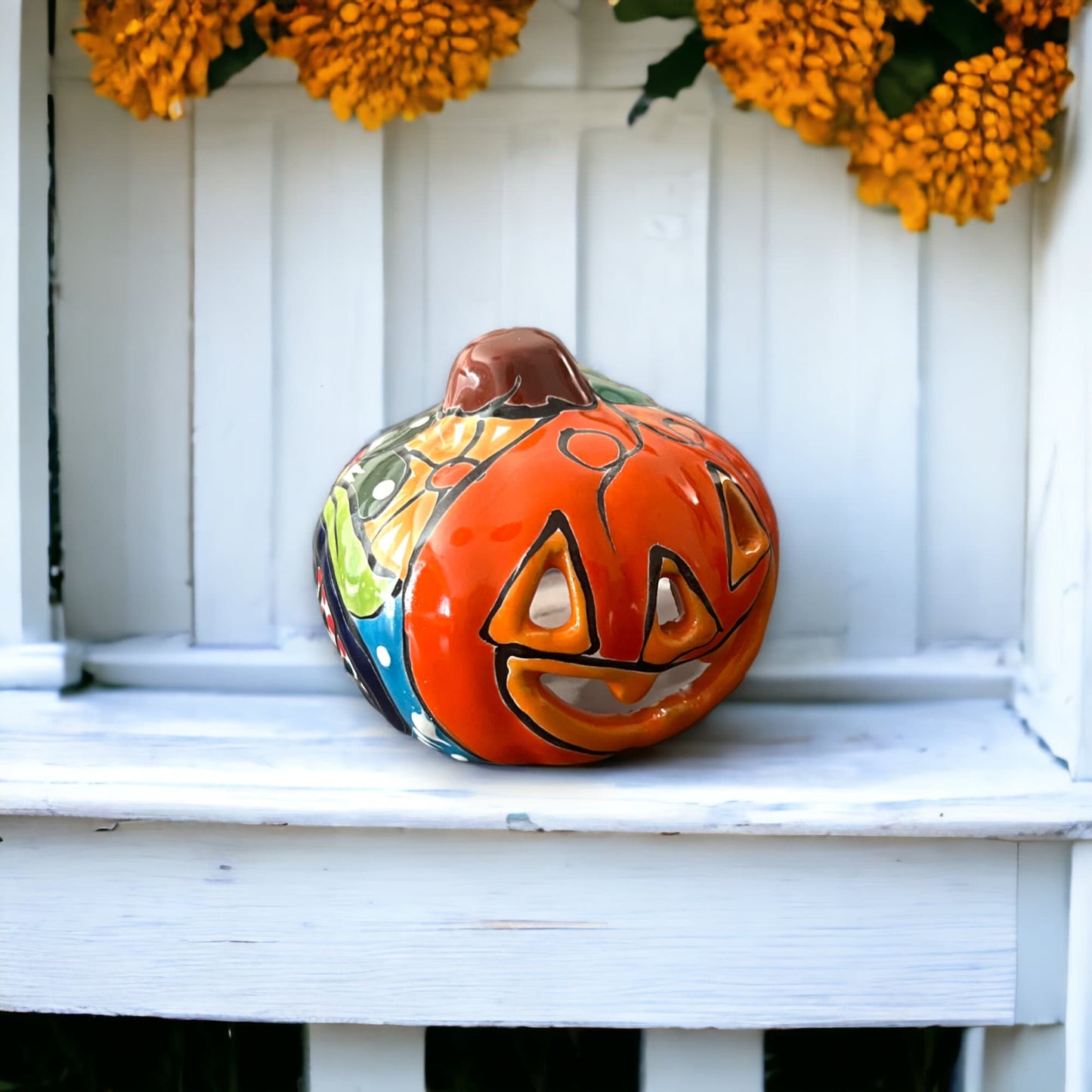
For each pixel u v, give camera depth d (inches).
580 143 30.8
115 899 25.2
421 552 23.2
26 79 29.8
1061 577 27.3
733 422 31.6
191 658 32.3
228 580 32.5
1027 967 24.7
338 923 24.9
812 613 31.9
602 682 23.7
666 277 31.2
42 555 31.4
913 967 24.6
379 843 24.7
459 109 30.8
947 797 24.0
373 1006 25.0
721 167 31.0
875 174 28.9
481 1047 30.0
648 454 24.1
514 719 23.6
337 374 31.7
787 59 27.5
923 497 31.7
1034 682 29.8
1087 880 24.1
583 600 22.8
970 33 27.4
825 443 31.6
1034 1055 25.5
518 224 31.2
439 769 25.7
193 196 31.4
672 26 30.3
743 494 25.3
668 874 24.5
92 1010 25.4
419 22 28.0
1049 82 27.4
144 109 29.2
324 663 32.3
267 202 31.3
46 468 31.4
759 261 31.2
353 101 28.6
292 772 25.4
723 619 24.4
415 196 31.3
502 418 24.6
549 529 22.8
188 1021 30.3
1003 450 31.4
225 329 31.7
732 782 24.8
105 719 29.4
